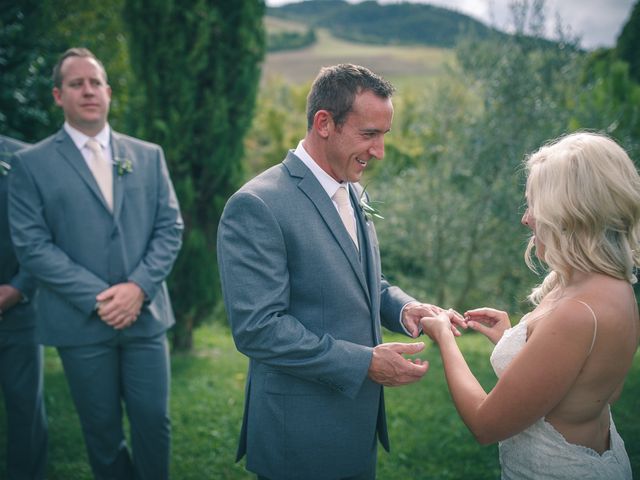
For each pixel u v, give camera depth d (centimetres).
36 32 459
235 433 362
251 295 182
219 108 484
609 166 152
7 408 294
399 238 612
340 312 193
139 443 279
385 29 10106
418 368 179
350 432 199
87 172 270
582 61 565
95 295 258
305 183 194
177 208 301
